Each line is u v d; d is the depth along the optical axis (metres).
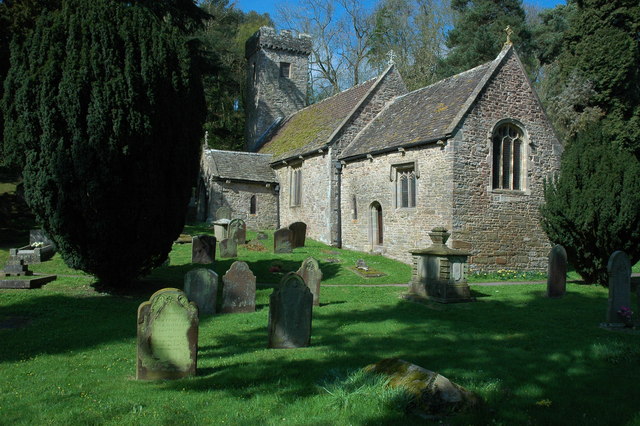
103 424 4.58
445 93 19.91
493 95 17.70
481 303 11.89
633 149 24.62
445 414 4.79
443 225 17.02
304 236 21.34
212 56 37.31
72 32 10.84
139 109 11.18
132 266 11.96
